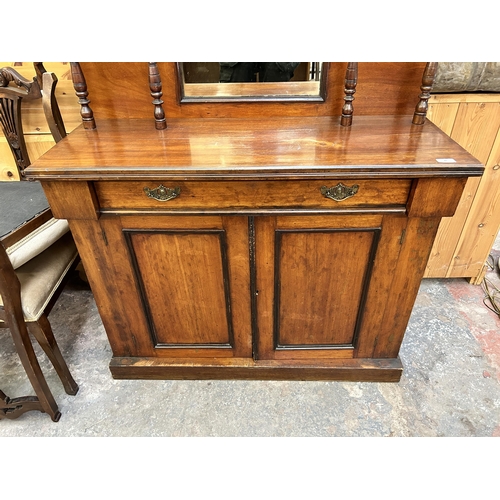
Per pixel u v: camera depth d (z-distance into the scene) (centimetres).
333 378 144
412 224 110
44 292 123
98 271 122
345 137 113
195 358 145
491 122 142
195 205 107
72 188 103
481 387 142
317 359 143
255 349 140
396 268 119
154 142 113
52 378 149
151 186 104
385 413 135
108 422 134
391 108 127
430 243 113
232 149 107
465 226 166
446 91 135
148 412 137
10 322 112
